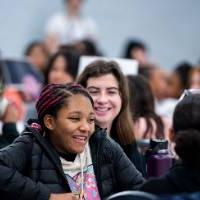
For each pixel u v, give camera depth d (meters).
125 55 13.27
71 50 9.70
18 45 14.67
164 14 15.64
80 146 5.16
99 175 5.27
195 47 15.75
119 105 6.19
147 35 15.56
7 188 5.09
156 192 4.62
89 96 5.23
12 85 9.66
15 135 6.41
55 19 14.63
